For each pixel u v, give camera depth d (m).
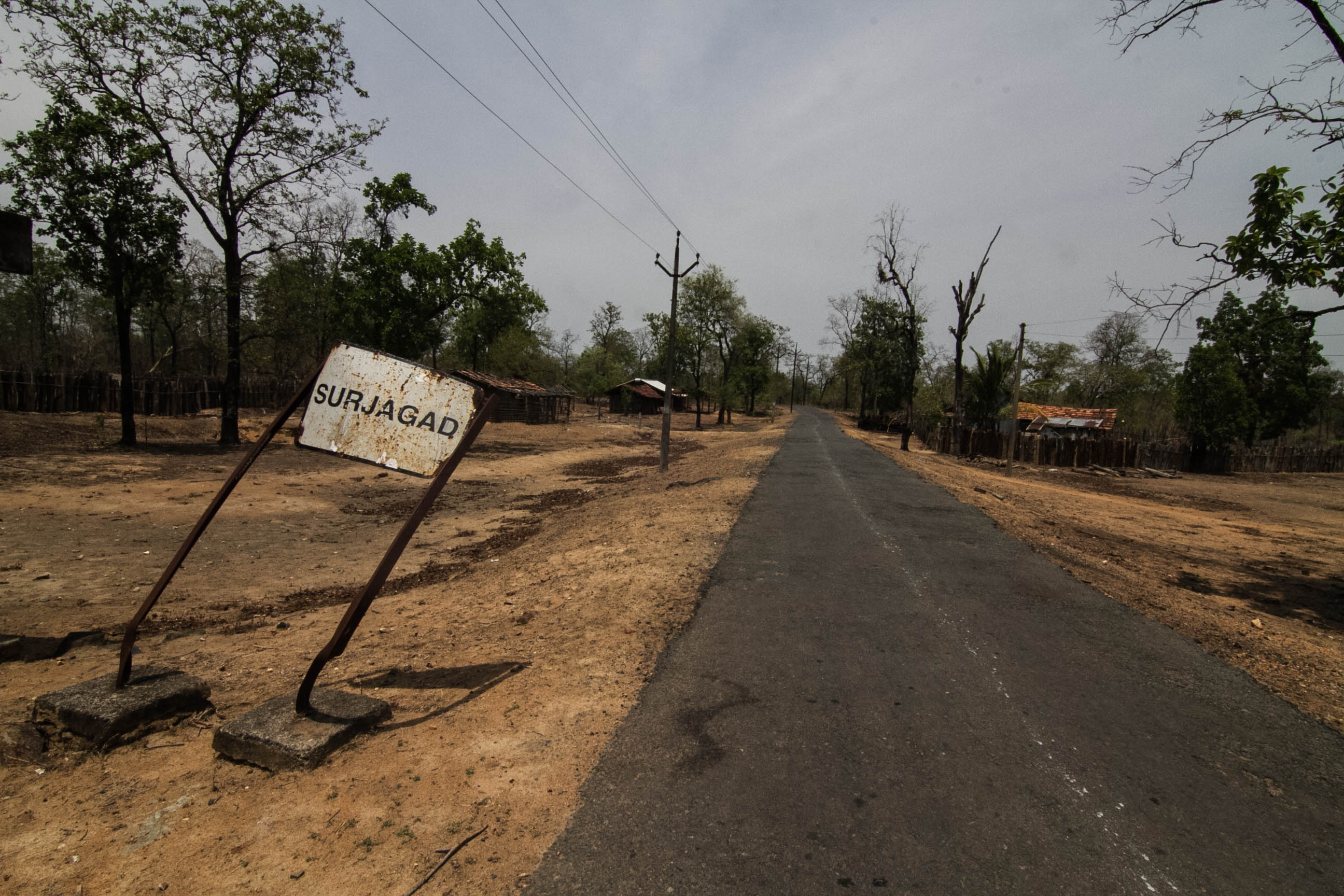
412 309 25.81
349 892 2.41
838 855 2.67
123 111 17.16
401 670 4.70
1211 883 2.60
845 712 3.96
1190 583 9.07
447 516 13.11
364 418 3.91
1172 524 16.31
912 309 35.28
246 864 2.58
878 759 3.45
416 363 3.90
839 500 12.18
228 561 8.69
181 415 28.14
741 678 4.41
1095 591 6.83
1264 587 9.43
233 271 20.80
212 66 19.14
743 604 5.98
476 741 3.54
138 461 16.72
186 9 18.50
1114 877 2.61
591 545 8.59
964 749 3.58
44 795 3.11
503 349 55.53
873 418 56.62
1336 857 2.80
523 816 2.88
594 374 76.88
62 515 10.56
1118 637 5.48
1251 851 2.82
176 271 20.33
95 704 3.64
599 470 23.08
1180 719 4.05
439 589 7.67
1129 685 4.52
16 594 6.70
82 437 19.92
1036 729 3.84
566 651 4.89
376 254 25.23
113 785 3.18
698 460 24.16
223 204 20.12
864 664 4.71
